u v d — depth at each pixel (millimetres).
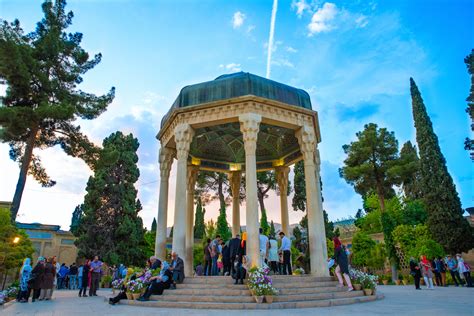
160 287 10055
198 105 13328
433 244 23750
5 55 15625
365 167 29438
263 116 13156
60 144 19703
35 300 12250
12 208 16734
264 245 12148
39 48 18453
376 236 33875
